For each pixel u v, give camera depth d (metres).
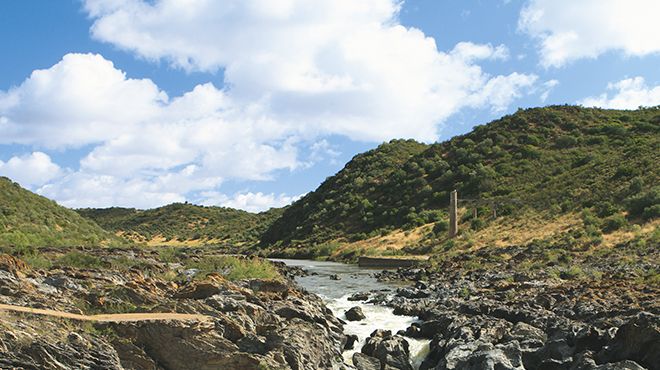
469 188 96.31
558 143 109.25
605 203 65.62
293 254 94.06
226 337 18.28
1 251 37.59
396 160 134.25
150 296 20.62
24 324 15.46
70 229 80.19
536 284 35.09
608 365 16.05
